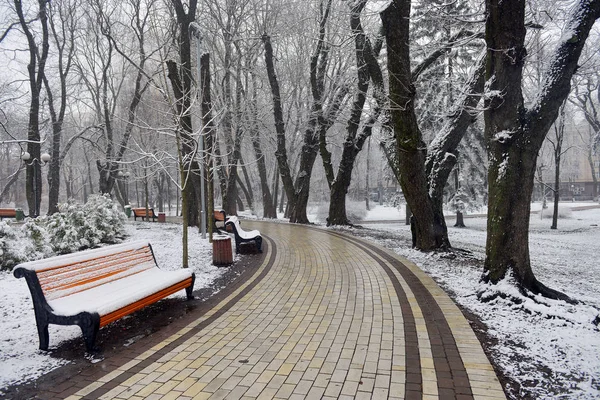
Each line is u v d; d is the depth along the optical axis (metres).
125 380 3.61
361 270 8.18
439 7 8.45
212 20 21.45
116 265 5.66
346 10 15.09
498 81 6.18
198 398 3.25
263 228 18.36
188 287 6.33
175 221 25.55
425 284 6.88
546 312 5.15
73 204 13.08
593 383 3.38
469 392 3.21
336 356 3.99
